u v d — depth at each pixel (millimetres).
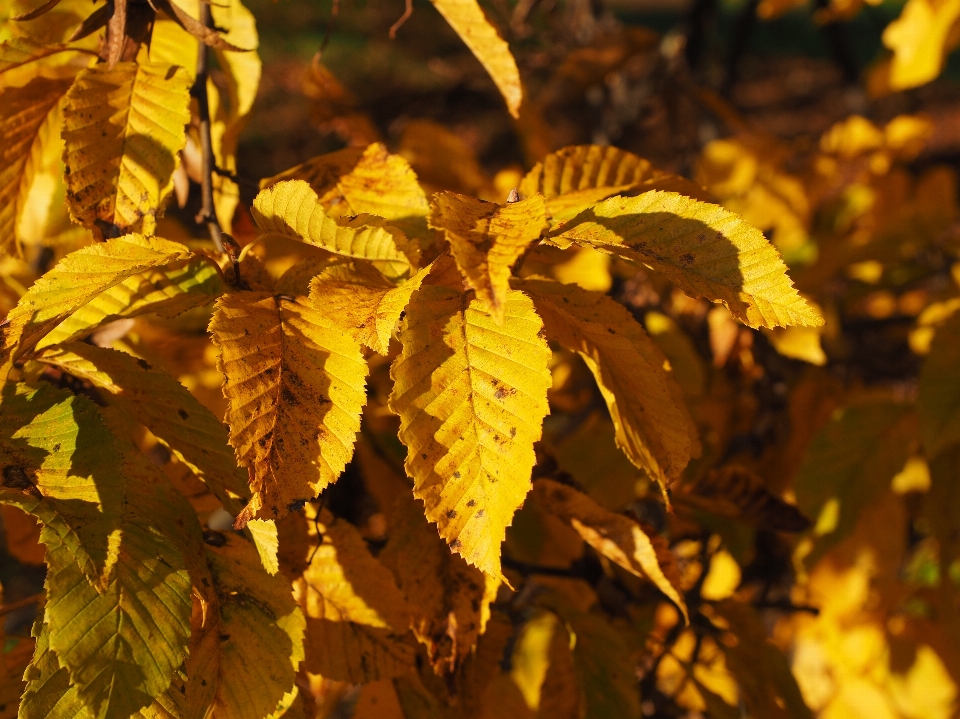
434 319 519
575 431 876
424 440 507
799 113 4258
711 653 899
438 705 618
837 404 999
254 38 633
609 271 843
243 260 563
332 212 603
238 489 550
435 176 832
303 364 521
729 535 811
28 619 1094
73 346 562
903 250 978
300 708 568
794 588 1178
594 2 1388
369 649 594
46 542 501
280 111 3162
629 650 717
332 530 599
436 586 595
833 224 1184
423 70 2662
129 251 541
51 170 647
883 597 1026
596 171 615
